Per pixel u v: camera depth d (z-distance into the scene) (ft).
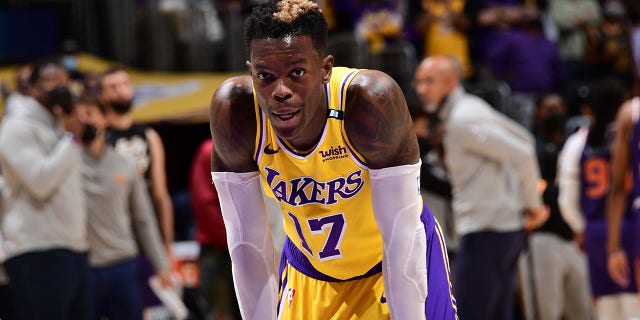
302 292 16.81
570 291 32.96
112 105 30.27
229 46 47.11
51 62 26.43
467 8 50.52
